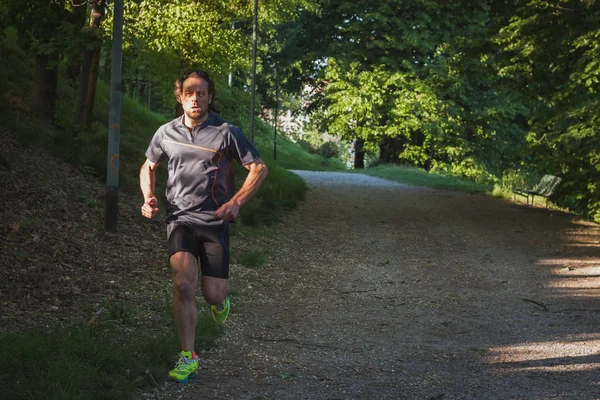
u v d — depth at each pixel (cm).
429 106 3956
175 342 538
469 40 2014
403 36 4019
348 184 2588
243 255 1050
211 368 528
